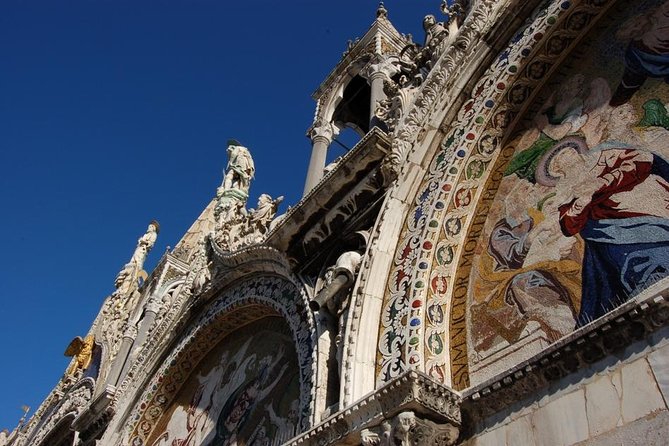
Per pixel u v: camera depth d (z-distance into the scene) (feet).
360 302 20.58
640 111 17.08
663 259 14.02
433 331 18.35
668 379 11.84
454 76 24.11
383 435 15.87
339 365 20.31
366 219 24.59
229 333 35.83
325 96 40.73
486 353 17.02
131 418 37.42
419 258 19.89
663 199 14.97
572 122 19.22
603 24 20.17
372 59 36.65
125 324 53.88
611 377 12.87
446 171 21.43
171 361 37.27
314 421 19.71
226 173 50.96
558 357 13.89
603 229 15.99
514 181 19.97
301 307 26.13
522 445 13.88
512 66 21.52
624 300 14.25
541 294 16.57
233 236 36.73
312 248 27.27
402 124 25.00
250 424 27.94
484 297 18.28
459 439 15.72
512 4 22.95
